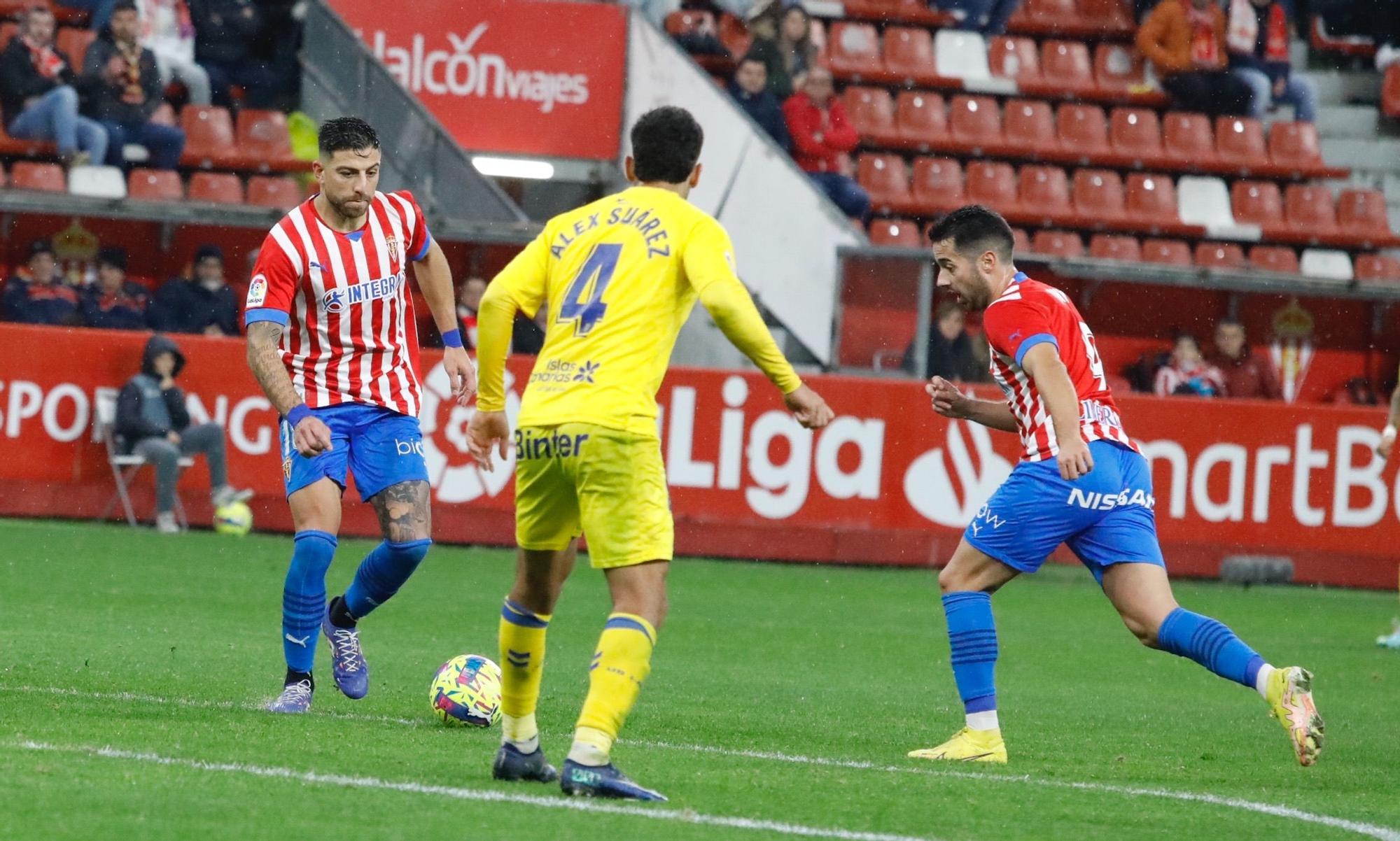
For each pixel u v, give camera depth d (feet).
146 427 159.33
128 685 76.54
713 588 144.87
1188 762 71.61
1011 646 117.70
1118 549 66.95
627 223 53.67
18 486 161.79
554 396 52.80
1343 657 119.44
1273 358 200.03
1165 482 171.01
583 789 52.31
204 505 163.73
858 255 174.60
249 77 201.67
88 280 182.09
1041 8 246.47
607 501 52.16
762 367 52.01
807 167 208.03
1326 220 234.79
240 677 81.92
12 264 180.34
